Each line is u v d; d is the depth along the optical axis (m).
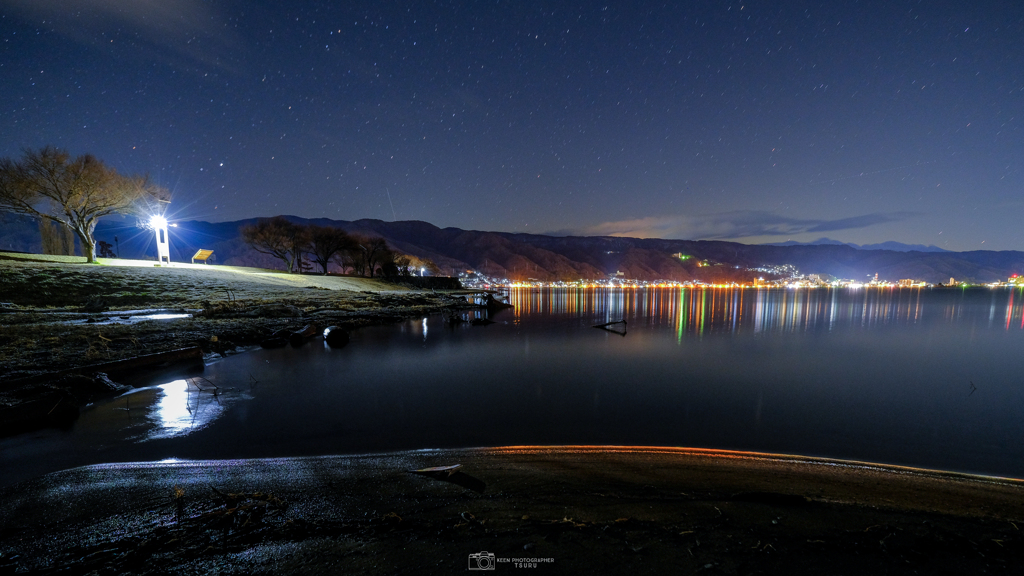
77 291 27.84
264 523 4.01
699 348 23.66
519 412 10.08
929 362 19.70
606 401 11.51
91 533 3.88
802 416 10.34
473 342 24.14
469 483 5.08
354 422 8.62
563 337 28.02
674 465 5.92
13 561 3.45
